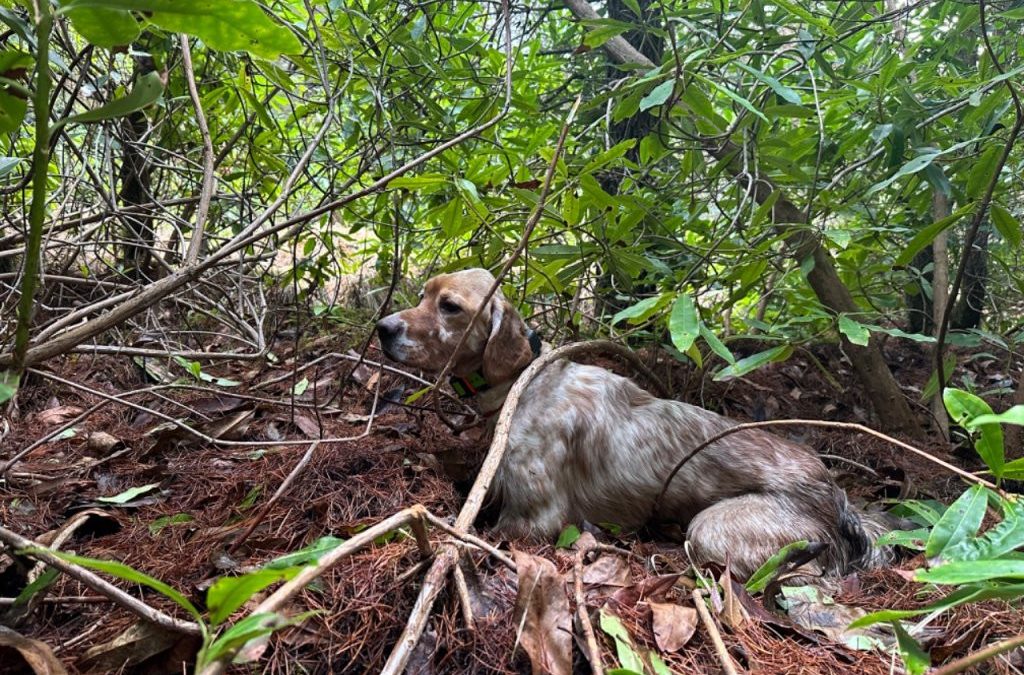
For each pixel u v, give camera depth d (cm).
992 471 62
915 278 167
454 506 100
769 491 101
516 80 147
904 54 146
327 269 190
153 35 122
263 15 49
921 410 157
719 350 98
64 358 144
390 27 141
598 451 106
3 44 83
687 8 136
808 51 129
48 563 53
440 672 62
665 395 142
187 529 86
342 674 62
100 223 135
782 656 67
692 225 156
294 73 140
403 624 65
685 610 70
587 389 109
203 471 104
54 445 112
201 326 178
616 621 66
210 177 90
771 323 160
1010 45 142
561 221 124
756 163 127
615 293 169
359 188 163
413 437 122
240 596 41
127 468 103
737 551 93
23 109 54
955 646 68
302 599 67
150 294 73
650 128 142
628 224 126
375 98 134
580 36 169
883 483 121
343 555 50
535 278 135
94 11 48
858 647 70
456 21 150
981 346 195
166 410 127
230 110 138
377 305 202
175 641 59
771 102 133
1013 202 181
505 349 109
